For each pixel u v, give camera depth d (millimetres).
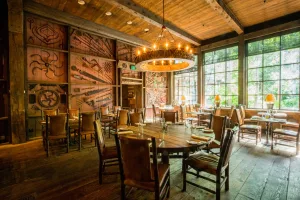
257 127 4352
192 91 8227
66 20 5172
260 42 5980
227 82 6887
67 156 3496
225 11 4703
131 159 1649
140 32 6727
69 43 5516
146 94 8148
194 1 4551
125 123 4555
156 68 4117
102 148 2525
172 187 2303
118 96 7004
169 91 9055
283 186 2311
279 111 5352
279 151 3734
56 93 5352
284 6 4828
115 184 2385
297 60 5195
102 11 5102
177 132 2725
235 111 4637
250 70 6242
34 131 4934
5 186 2318
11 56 4324
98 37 6375
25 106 4703
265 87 5883
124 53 7203
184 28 6320
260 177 2566
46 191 2203
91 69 6188
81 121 4066
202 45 7578
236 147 4027
